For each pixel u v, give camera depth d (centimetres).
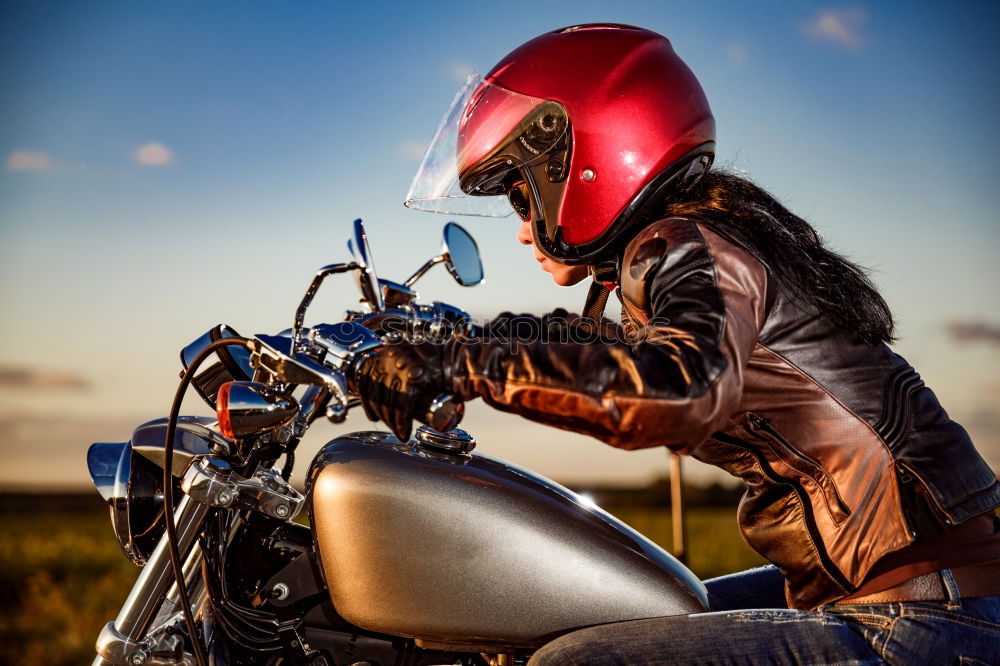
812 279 100
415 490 107
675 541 306
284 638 113
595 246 113
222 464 109
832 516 100
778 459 103
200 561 118
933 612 96
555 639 103
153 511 117
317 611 116
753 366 100
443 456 113
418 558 106
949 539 99
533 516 108
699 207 104
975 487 101
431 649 113
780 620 100
